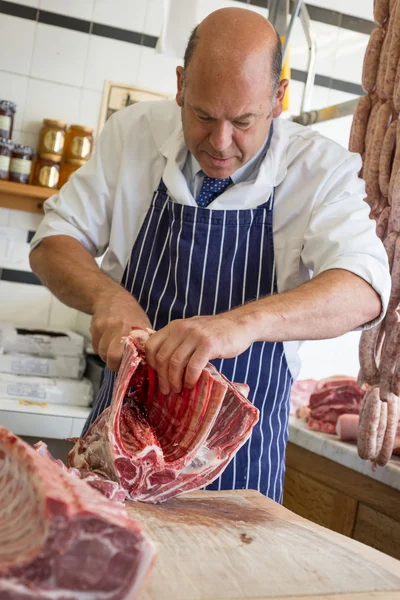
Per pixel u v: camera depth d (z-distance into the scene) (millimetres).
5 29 3809
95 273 2047
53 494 895
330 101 4336
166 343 1596
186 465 1575
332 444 2805
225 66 1711
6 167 3670
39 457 1051
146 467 1549
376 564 1377
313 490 2902
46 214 2330
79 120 3963
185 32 3176
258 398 2031
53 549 869
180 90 2023
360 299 1875
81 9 3896
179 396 1663
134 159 2248
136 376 1744
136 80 4016
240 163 1858
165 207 2170
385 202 2514
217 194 2139
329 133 4352
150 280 2139
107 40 3949
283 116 4262
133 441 1620
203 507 1636
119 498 1491
